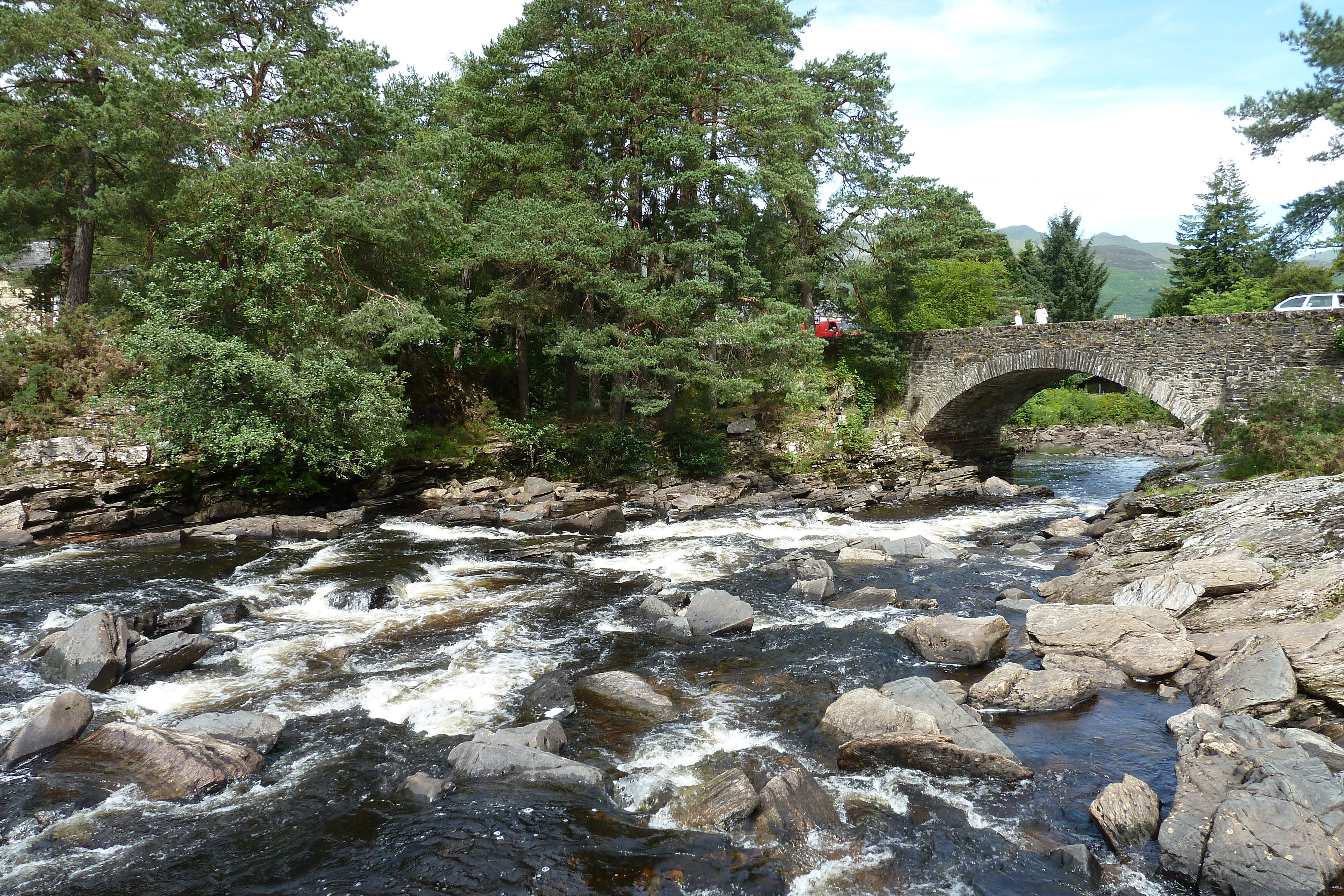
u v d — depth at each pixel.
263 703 11.23
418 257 28.23
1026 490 32.38
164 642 12.62
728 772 8.77
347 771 9.30
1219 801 7.70
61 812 8.35
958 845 7.80
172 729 9.73
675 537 23.81
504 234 28.70
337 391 24.62
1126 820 7.80
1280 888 6.59
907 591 17.28
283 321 23.83
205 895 7.06
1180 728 9.80
